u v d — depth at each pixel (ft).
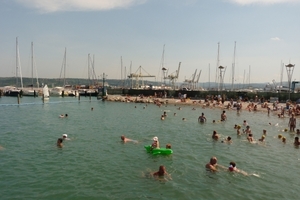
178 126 103.76
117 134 84.74
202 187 41.50
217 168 50.65
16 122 106.11
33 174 45.57
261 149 68.08
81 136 79.92
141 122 113.70
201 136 83.66
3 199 35.94
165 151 59.72
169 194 38.58
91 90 314.14
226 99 222.69
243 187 42.01
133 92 278.26
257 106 180.14
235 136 84.64
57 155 57.72
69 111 153.79
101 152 61.16
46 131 87.15
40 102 208.54
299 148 70.13
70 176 44.96
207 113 151.64
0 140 71.67
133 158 56.49
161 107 186.39
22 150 61.36
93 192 38.70
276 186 42.88
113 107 184.55
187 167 51.11
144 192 39.01
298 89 255.91
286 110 154.61
